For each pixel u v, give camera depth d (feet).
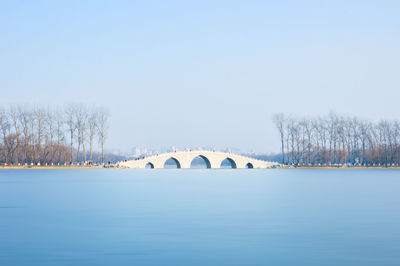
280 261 69.82
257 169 575.38
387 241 83.71
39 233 92.02
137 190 198.49
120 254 74.38
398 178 309.42
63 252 75.72
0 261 69.92
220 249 77.82
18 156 510.58
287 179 299.38
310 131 590.96
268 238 86.99
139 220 109.09
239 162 610.24
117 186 223.10
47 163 531.91
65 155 520.83
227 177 333.62
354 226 100.22
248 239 86.12
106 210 127.54
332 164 593.83
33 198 161.38
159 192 189.06
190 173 424.87
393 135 595.47
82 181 260.83
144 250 77.20
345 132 591.78
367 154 602.03
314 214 119.03
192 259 71.20
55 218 112.27
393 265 67.26
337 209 130.00
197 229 96.48
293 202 149.69
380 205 140.26
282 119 594.24
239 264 68.28
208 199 159.94
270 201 153.07
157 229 96.68
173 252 75.72
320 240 84.94
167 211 125.59
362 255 73.26
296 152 596.70
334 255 73.41
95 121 532.32
